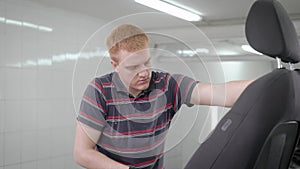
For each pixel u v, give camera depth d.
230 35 3.69
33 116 3.41
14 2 3.24
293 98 0.65
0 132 3.14
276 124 0.61
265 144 0.61
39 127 3.46
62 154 3.68
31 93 3.39
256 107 0.61
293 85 0.66
